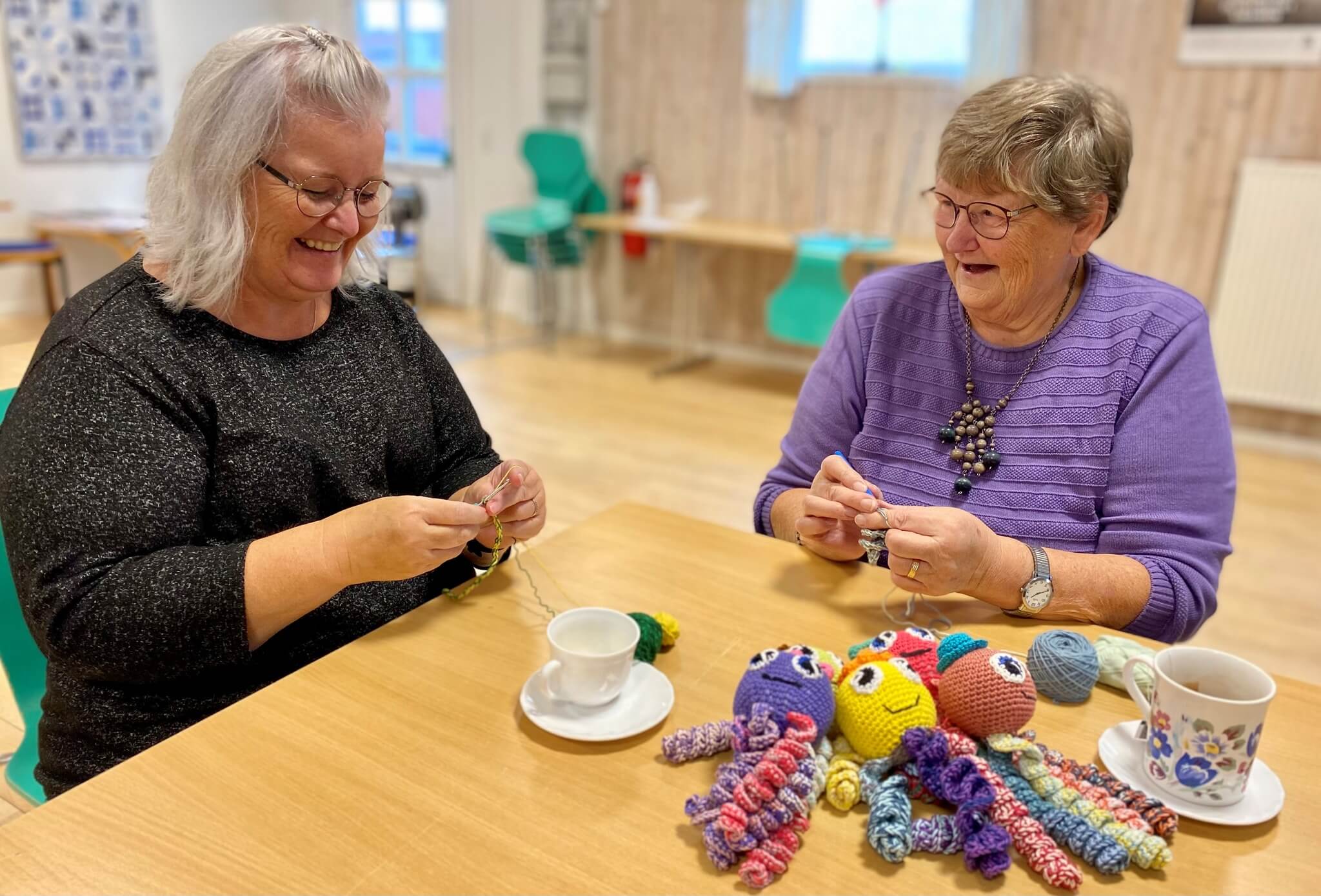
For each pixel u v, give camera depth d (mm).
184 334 968
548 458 3506
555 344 5309
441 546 867
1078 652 878
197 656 869
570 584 1061
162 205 966
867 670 783
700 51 4750
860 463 1293
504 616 993
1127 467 1154
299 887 629
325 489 1059
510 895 630
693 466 3473
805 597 1055
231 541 1001
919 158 4254
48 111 5094
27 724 1198
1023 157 1088
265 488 996
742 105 4695
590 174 5137
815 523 1121
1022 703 750
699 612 1012
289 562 863
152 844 660
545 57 5176
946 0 4082
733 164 4809
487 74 5531
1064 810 707
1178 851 700
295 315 1064
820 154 4523
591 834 688
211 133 910
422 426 1186
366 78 949
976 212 1141
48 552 850
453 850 666
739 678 896
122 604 840
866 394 1317
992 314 1214
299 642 1027
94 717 950
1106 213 1165
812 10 4426
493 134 5633
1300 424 3764
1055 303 1229
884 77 4250
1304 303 3545
